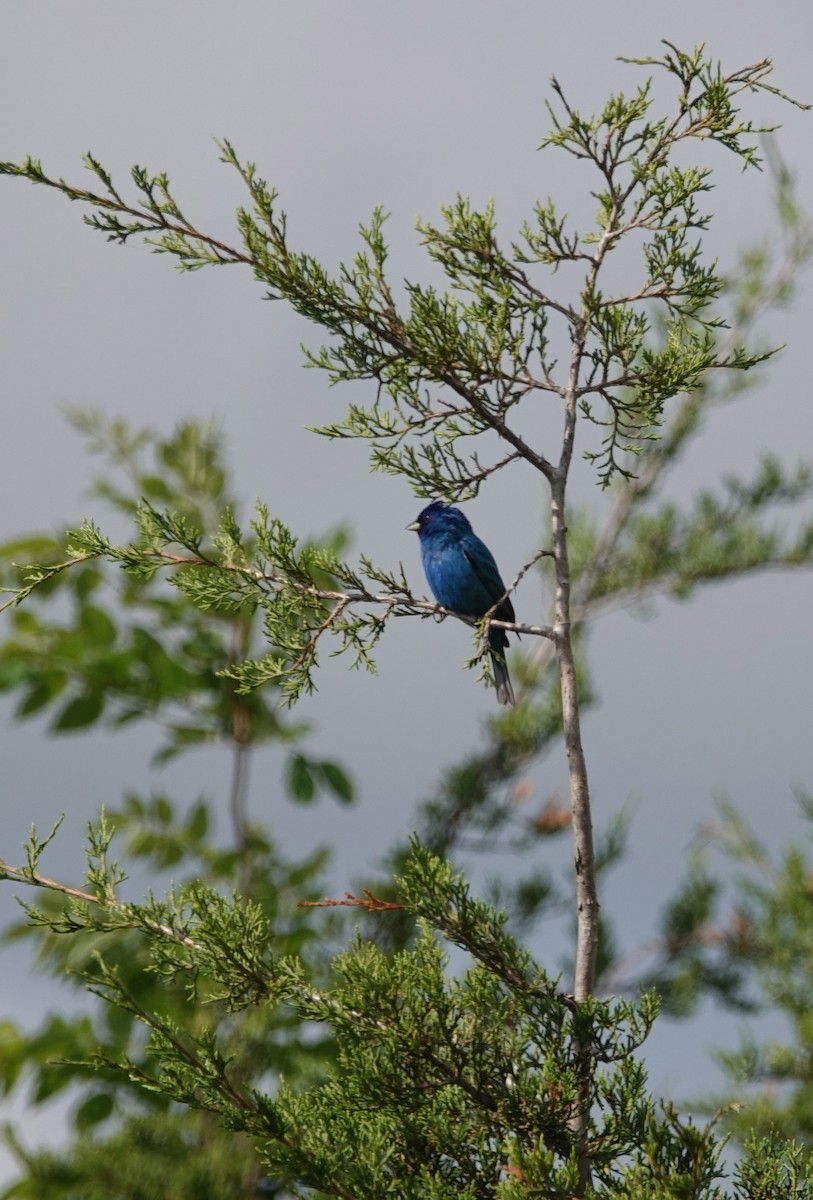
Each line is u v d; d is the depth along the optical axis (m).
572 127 10.84
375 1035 9.66
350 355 10.90
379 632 10.71
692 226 10.72
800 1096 17.64
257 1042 13.96
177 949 10.15
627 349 10.76
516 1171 8.55
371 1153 9.14
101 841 10.20
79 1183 14.55
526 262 10.74
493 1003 9.56
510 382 10.71
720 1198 9.13
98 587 16.06
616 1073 9.14
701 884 21.28
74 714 16.11
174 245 10.88
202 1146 15.31
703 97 10.77
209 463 17.42
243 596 10.83
